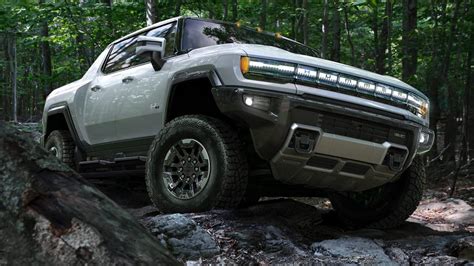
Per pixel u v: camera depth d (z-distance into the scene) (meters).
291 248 3.24
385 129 3.75
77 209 0.99
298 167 3.57
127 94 4.57
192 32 4.36
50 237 0.95
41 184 1.00
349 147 3.58
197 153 3.70
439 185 8.91
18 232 0.96
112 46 5.29
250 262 2.97
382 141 3.74
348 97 3.62
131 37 5.05
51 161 1.06
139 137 4.49
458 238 3.66
